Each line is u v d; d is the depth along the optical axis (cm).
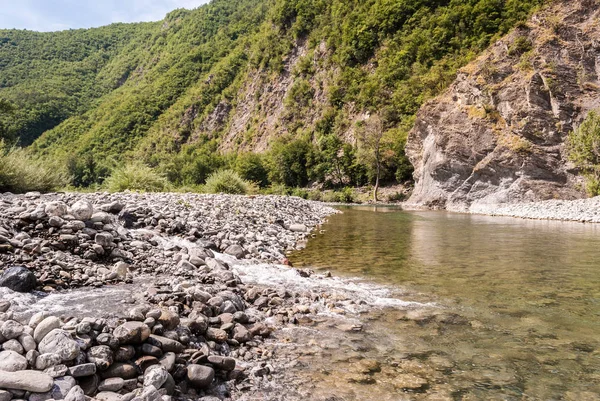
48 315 364
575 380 360
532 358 406
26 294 447
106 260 623
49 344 317
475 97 3125
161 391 318
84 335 342
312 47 8869
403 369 384
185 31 16700
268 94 9456
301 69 8619
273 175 6347
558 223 1867
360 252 1019
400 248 1084
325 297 604
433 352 421
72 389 287
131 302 451
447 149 3075
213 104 11181
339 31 8075
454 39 5847
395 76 6222
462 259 928
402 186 4834
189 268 641
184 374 351
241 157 7194
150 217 931
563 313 542
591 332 474
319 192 4812
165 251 718
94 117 13825
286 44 9694
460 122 3122
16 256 529
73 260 576
